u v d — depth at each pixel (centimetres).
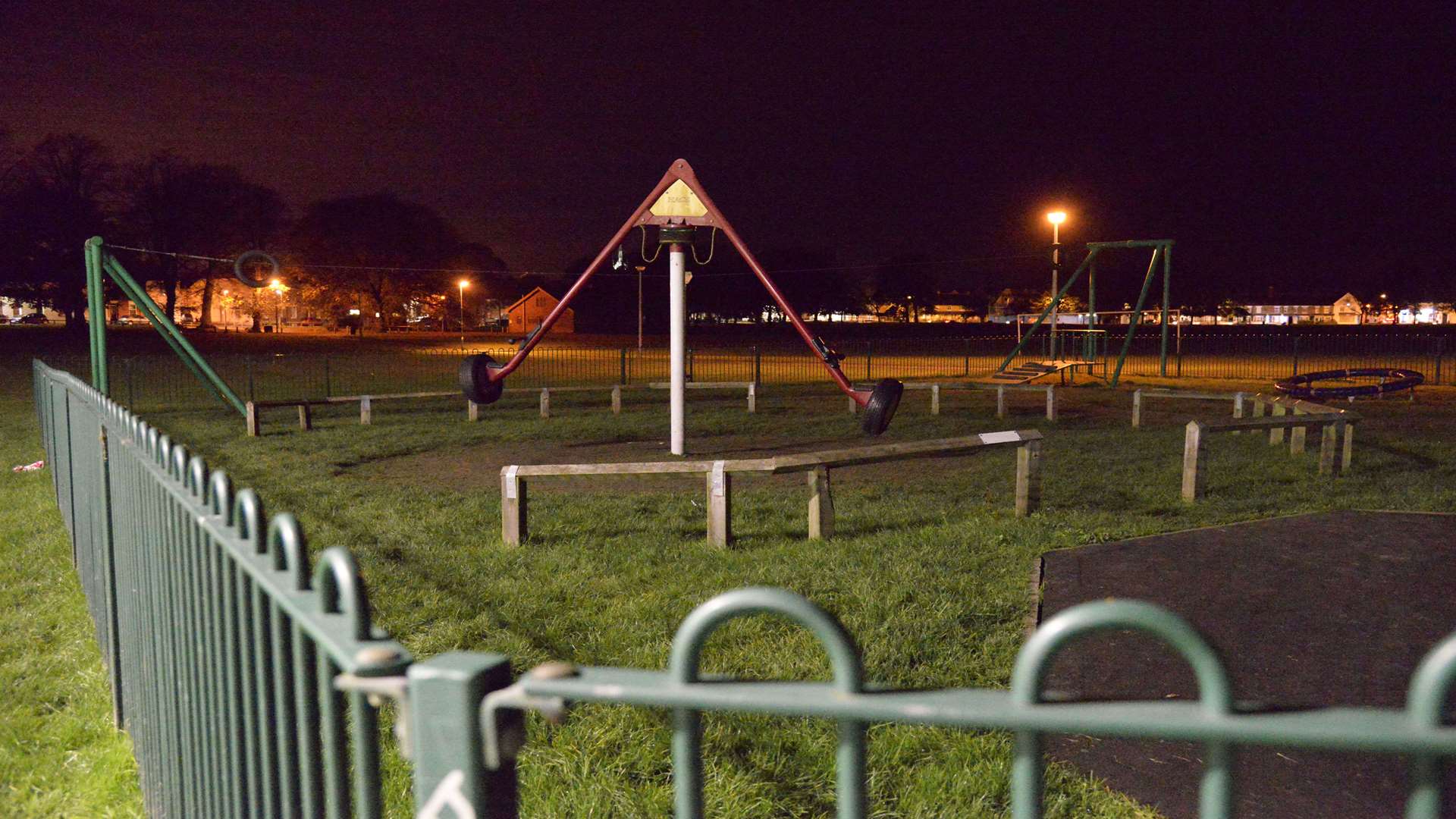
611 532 727
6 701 404
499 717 115
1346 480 912
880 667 422
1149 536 680
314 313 9562
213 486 209
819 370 3216
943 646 450
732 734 351
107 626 386
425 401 1981
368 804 135
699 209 1141
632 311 9969
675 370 1184
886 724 353
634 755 337
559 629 486
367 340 6738
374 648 130
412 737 118
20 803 327
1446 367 3086
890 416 1099
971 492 893
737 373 3067
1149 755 335
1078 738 349
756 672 417
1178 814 298
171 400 2031
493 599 542
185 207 7056
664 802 310
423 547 674
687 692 108
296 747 172
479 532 732
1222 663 90
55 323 9681
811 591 543
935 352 4403
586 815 303
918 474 1022
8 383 2547
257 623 178
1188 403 1881
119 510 349
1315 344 4959
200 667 224
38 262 6303
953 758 329
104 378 1627
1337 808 294
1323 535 672
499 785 117
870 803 304
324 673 146
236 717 197
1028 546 650
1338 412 958
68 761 354
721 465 666
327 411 1791
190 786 242
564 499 867
